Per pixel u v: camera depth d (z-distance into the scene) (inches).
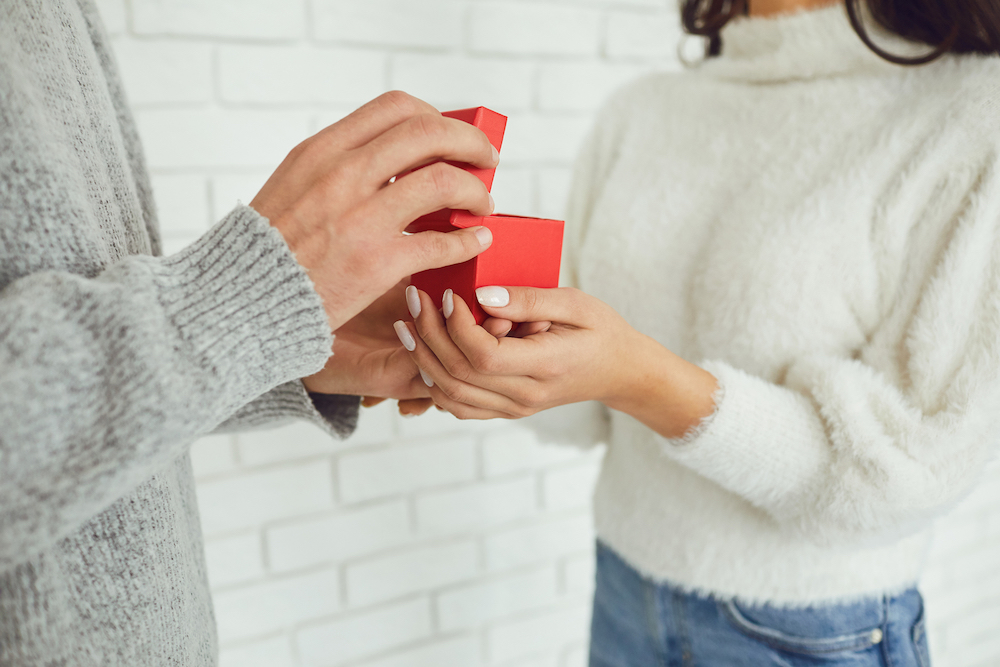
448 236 15.8
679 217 27.9
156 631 16.0
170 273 13.9
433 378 19.1
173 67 32.3
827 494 22.3
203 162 33.7
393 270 14.9
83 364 12.4
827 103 24.9
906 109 22.7
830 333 23.7
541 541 47.8
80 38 16.8
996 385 20.3
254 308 13.9
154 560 15.9
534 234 18.6
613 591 31.8
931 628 59.8
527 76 40.4
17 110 13.1
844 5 23.8
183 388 12.9
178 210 33.8
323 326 14.5
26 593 13.4
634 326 28.8
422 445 42.4
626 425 29.4
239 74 33.6
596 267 29.7
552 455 46.8
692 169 28.2
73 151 15.1
